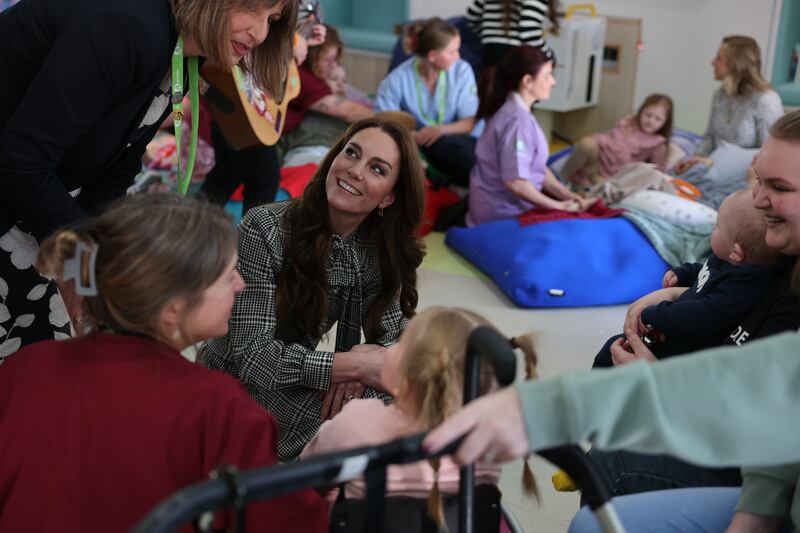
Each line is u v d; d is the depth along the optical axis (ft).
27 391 4.46
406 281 7.21
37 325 7.20
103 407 4.35
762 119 16.07
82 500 4.31
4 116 6.50
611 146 17.17
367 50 21.95
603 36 20.40
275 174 12.44
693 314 6.07
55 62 6.07
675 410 3.33
